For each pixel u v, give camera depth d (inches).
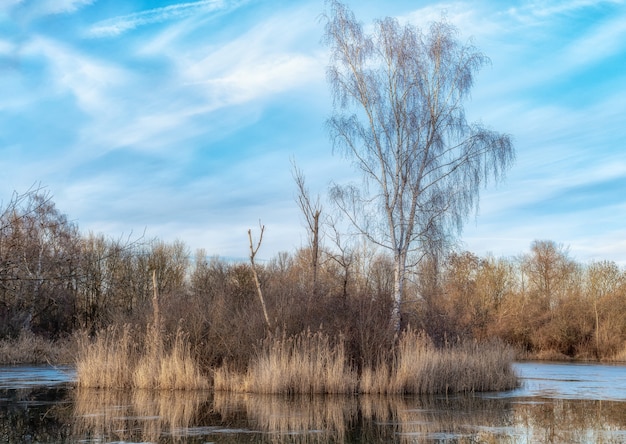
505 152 1107.3
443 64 1131.9
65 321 1653.5
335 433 572.7
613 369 1577.3
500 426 614.5
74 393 863.7
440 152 1119.0
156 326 964.6
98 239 1294.3
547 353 2285.9
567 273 2925.7
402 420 650.2
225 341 964.6
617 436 562.9
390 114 1134.4
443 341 1125.1
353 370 934.4
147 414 670.5
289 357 909.2
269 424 618.2
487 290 2469.2
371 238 1128.8
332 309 997.2
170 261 2085.4
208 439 538.9
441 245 1109.7
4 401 773.9
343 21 1160.8
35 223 488.7
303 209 1259.2
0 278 467.2
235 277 1337.4
